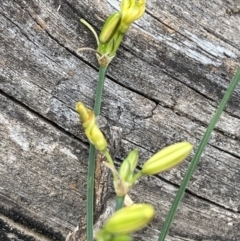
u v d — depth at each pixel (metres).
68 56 0.11
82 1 0.11
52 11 0.11
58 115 0.11
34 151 0.11
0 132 0.11
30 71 0.11
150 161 0.08
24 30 0.11
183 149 0.08
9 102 0.11
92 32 0.11
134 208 0.07
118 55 0.11
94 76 0.11
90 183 0.10
